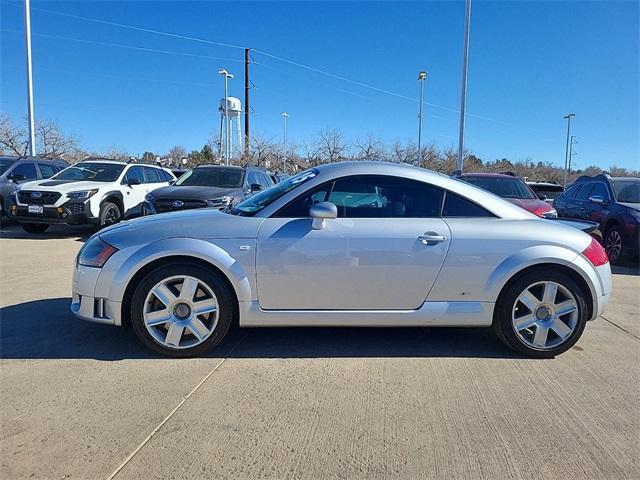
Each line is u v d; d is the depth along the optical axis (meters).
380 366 3.75
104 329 4.42
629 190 9.17
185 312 3.78
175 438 2.72
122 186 11.08
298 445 2.68
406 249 3.79
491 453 2.63
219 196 8.99
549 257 3.85
